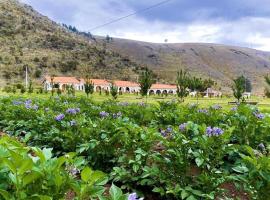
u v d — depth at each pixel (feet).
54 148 27.37
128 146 21.89
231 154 21.99
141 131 22.02
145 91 135.95
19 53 643.45
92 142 22.29
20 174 9.33
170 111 44.60
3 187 9.50
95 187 10.40
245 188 15.60
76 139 24.84
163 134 23.59
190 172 21.18
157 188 18.13
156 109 49.98
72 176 11.57
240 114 31.86
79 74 628.69
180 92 148.66
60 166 10.68
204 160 18.53
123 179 20.40
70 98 75.97
